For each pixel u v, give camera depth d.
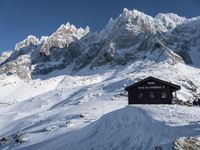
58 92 182.88
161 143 25.77
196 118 30.77
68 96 168.75
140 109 37.19
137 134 30.94
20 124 94.62
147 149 26.80
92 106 92.69
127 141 30.91
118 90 144.50
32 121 92.50
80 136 41.31
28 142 54.53
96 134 38.41
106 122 39.66
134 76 187.00
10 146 56.28
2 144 60.44
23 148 50.72
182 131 26.20
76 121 63.66
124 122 36.25
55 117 82.50
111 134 35.25
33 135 59.66
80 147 36.53
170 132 26.92
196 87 159.50
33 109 154.25
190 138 23.17
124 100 109.69
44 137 54.59
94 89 165.50
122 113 39.12
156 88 56.47
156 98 56.25
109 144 32.62
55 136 52.00
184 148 22.53
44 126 68.62
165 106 40.31
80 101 132.25
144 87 56.81
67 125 59.53
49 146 44.44
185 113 34.00
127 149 29.08
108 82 182.12
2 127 100.50
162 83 56.44
